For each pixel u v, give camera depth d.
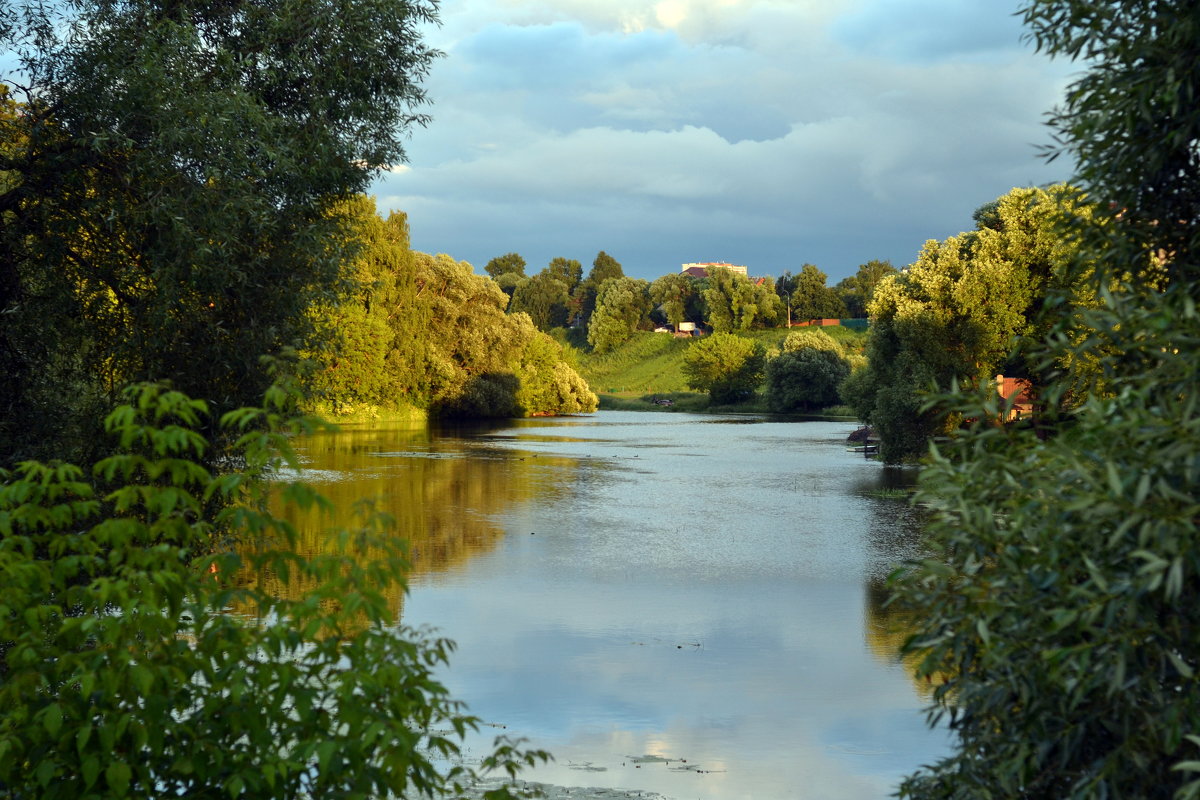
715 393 101.19
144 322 11.88
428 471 36.16
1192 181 3.77
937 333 35.12
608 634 13.35
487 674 11.41
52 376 12.63
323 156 12.80
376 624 3.47
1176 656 2.78
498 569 18.06
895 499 29.14
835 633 13.51
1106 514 2.74
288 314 12.66
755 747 9.10
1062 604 2.99
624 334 135.62
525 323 77.81
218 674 3.32
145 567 3.44
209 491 3.45
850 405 44.28
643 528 23.34
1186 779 2.91
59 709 2.99
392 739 3.09
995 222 37.41
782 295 144.12
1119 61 3.61
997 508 3.29
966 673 3.41
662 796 7.80
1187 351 2.91
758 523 24.23
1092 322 3.23
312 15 13.09
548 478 34.44
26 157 12.18
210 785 3.26
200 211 11.57
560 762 8.60
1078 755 3.20
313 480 32.56
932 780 3.68
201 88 11.94
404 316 64.94
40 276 12.57
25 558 3.49
